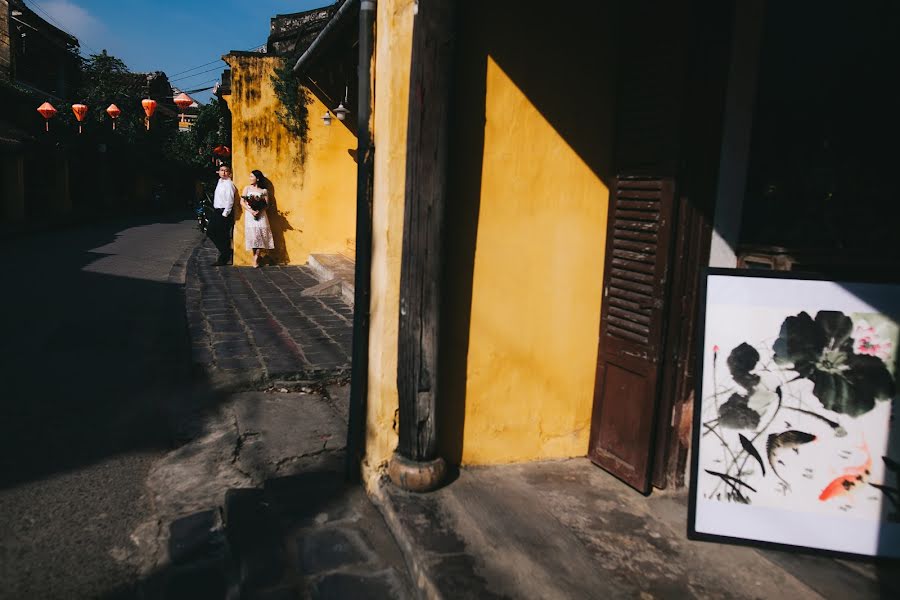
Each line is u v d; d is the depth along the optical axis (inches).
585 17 121.7
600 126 126.6
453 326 121.6
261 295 328.8
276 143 425.7
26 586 101.0
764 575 97.1
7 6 819.4
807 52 110.4
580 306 131.3
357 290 125.5
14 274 390.9
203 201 729.0
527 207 123.2
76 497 129.3
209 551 111.6
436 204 110.3
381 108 113.3
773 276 94.6
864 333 91.9
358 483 132.0
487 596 90.0
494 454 130.4
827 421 92.9
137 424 168.4
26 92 797.9
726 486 95.8
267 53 422.0
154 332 265.6
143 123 1122.7
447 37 106.7
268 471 141.6
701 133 111.3
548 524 110.0
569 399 134.1
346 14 210.7
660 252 115.4
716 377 96.5
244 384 193.9
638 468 122.4
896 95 101.7
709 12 108.0
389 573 102.6
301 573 101.8
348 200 438.9
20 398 182.5
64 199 898.1
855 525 91.7
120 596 100.0
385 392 120.5
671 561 100.3
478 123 116.6
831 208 108.7
